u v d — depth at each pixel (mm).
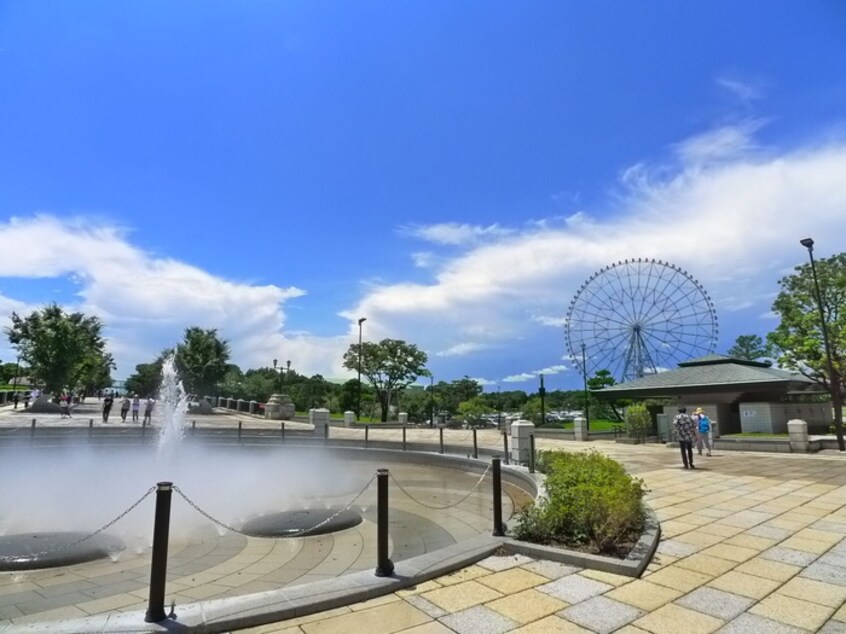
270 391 57531
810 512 9234
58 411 36625
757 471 14617
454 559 6148
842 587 5531
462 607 5000
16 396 39281
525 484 12297
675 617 4785
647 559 6352
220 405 50156
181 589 6172
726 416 27750
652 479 13148
